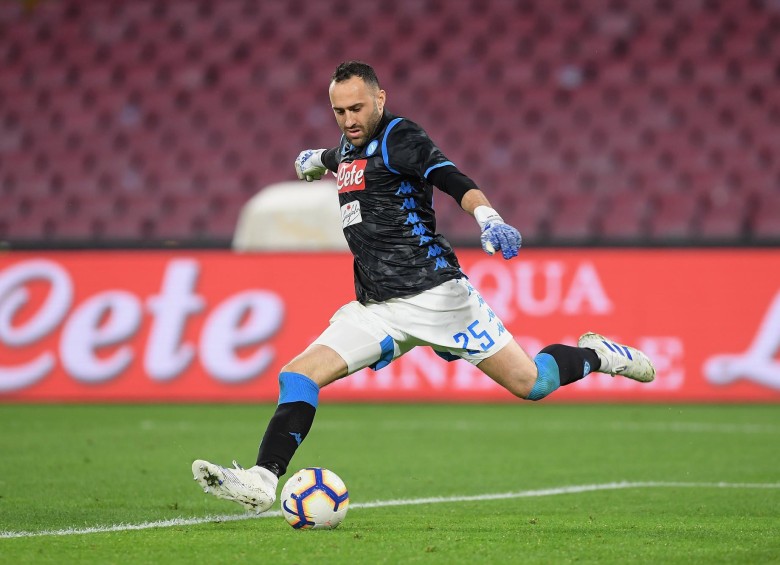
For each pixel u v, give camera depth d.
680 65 66.38
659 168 63.62
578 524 17.75
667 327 42.56
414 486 23.59
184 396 43.97
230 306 44.47
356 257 17.56
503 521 18.16
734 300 42.28
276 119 69.69
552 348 18.50
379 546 15.09
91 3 74.50
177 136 70.00
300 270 44.47
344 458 28.56
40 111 72.19
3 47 74.31
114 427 35.94
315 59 70.81
